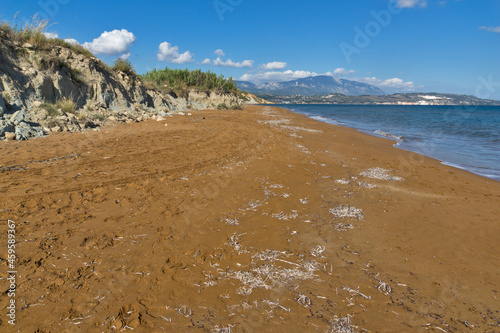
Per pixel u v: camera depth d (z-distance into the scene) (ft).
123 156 25.36
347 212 16.78
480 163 33.71
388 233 14.51
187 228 13.87
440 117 120.88
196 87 115.75
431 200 19.72
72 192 16.55
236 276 10.52
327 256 12.17
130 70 62.13
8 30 36.09
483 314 9.14
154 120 49.88
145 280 9.87
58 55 42.88
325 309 9.07
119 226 13.39
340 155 33.58
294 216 16.03
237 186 20.44
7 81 32.04
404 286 10.39
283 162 28.22
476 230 15.15
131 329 7.80
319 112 158.61
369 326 8.45
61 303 8.46
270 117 84.02
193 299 9.19
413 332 8.28
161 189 18.56
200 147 31.83
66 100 39.63
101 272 10.05
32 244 11.17
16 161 21.04
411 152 38.52
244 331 8.00
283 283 10.28
